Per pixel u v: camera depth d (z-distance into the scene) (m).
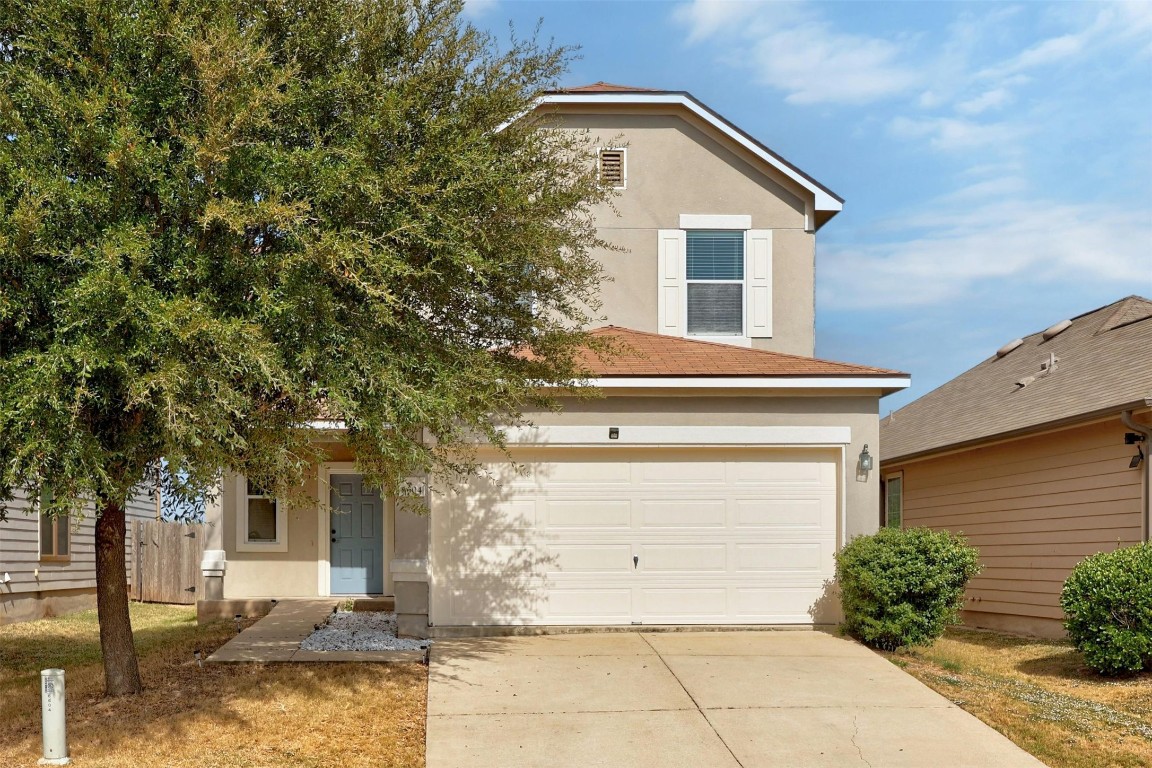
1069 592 10.65
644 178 15.86
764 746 7.93
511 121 9.81
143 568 19.73
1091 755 7.72
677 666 10.23
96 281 6.20
